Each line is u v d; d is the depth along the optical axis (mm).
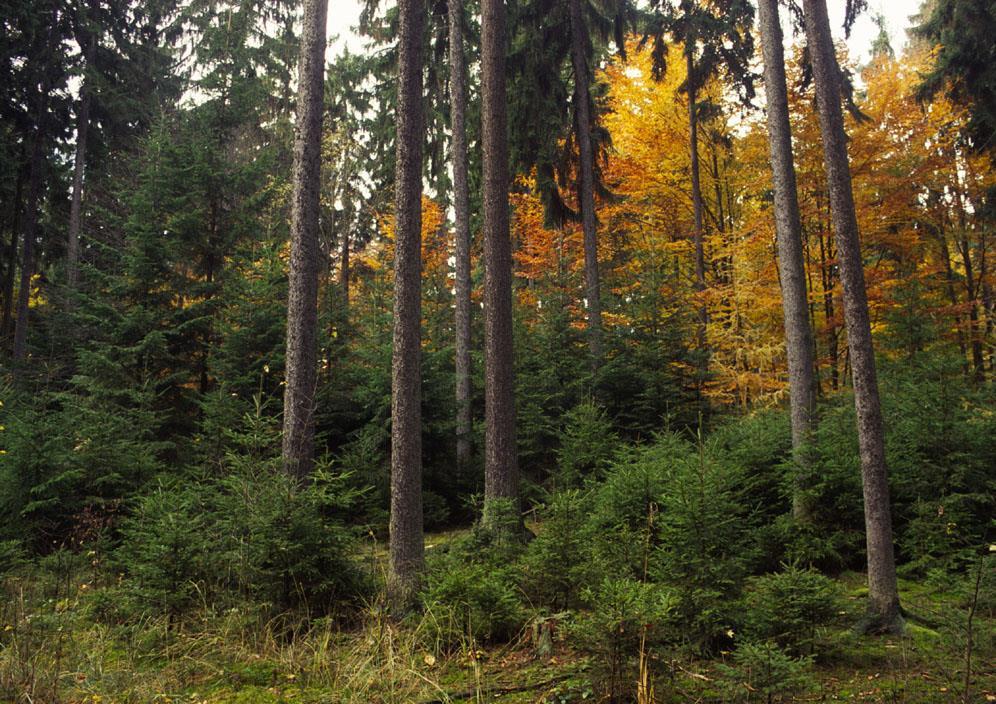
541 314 16688
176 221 14094
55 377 14016
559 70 18469
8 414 10914
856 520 8484
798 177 16719
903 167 17078
